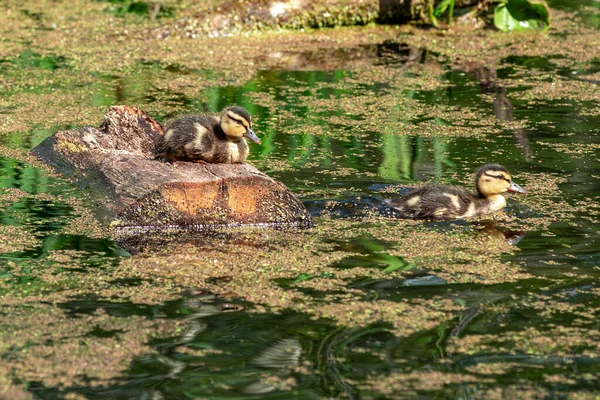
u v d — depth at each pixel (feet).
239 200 39.68
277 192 39.99
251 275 33.58
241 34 77.25
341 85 64.13
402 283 32.83
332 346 27.84
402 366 26.53
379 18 80.94
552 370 26.30
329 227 39.58
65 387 25.31
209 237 38.01
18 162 47.01
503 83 64.90
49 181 44.24
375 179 45.57
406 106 59.36
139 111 47.39
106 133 46.78
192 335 28.53
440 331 28.84
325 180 45.37
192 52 72.38
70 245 36.58
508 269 34.27
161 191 38.99
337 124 55.31
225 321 29.58
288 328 29.07
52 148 47.06
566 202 42.52
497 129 54.44
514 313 30.19
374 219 40.70
